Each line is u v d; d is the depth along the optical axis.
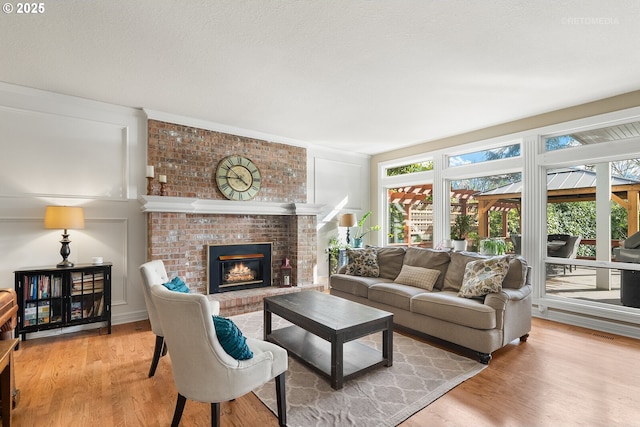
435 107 3.91
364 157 6.59
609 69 2.92
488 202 4.86
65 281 3.29
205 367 1.64
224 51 2.62
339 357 2.33
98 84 3.25
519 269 3.17
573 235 3.96
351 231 6.42
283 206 5.09
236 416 2.02
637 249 3.51
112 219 3.80
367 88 3.35
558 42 2.48
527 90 3.40
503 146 4.64
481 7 2.07
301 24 2.26
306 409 2.08
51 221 3.20
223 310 4.15
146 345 3.16
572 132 3.95
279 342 3.01
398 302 3.47
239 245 4.74
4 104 3.23
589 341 3.25
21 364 2.73
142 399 2.20
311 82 3.21
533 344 3.17
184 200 4.01
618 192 3.65
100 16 2.16
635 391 2.28
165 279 2.92
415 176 5.86
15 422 1.93
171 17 2.17
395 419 1.97
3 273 3.24
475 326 2.78
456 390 2.31
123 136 3.90
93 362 2.77
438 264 3.86
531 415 2.01
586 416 1.99
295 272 5.12
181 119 4.21
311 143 5.65
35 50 2.59
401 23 2.24
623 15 2.13
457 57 2.71
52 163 3.48
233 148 4.70
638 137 3.40
